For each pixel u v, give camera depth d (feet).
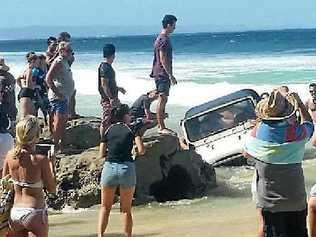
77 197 35.29
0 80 39.78
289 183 19.88
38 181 21.50
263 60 135.33
